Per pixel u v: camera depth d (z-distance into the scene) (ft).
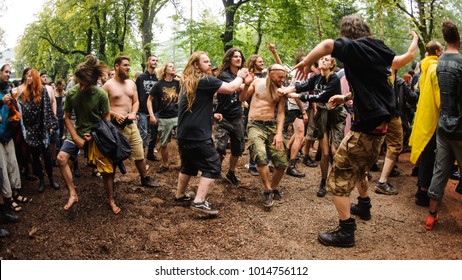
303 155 23.12
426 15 45.88
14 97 13.97
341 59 9.87
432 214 12.70
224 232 12.33
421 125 14.42
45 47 69.46
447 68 12.14
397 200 15.58
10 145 13.67
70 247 11.14
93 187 16.19
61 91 22.62
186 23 47.47
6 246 11.06
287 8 47.29
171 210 14.06
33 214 13.24
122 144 13.20
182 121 13.21
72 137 12.92
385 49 10.23
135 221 12.91
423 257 10.89
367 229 12.82
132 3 57.93
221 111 16.52
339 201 11.25
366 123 10.30
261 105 14.56
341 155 10.98
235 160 17.08
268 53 56.70
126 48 62.95
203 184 13.29
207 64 13.10
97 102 13.05
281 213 14.07
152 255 10.85
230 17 47.57
